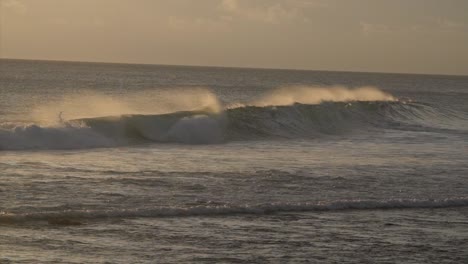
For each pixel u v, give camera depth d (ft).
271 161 231.91
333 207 158.81
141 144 283.59
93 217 141.18
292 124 346.95
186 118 308.60
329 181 191.93
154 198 162.09
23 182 175.01
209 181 185.98
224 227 139.13
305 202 163.43
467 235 141.79
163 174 196.24
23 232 128.88
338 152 266.16
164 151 259.39
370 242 133.28
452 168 225.76
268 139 319.47
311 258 122.42
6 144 252.21
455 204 168.55
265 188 178.81
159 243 127.03
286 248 127.24
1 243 121.80
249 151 264.31
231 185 181.27
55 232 130.11
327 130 358.02
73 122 279.69
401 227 145.48
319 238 134.41
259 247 127.24
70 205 151.43
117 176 190.49
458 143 314.76
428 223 149.89
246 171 205.57
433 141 322.75
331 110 379.14
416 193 180.45
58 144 262.47
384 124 396.98
